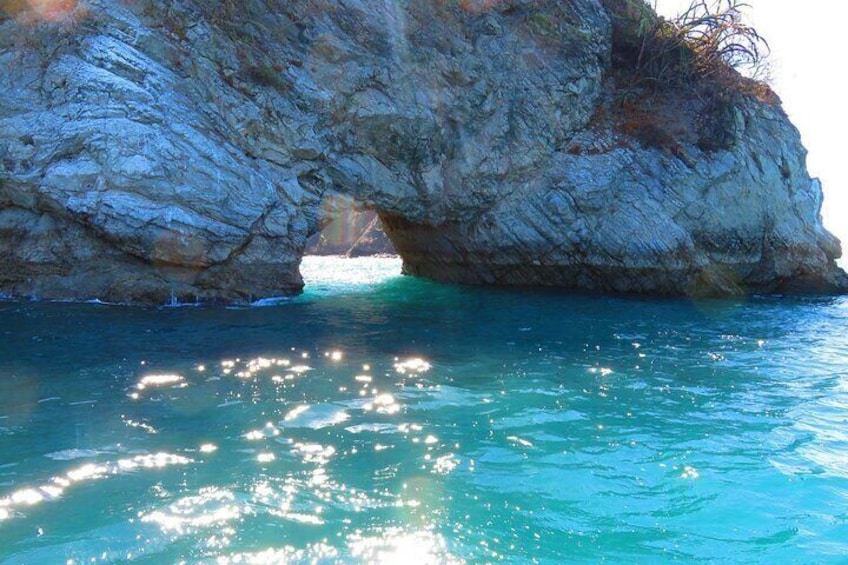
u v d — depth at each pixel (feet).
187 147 41.32
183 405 20.65
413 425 19.53
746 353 32.91
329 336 33.30
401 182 54.39
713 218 63.62
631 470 16.74
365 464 16.35
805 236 68.74
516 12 59.26
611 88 67.67
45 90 40.37
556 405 22.29
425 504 14.25
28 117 39.34
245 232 42.19
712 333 39.14
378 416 20.27
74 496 13.99
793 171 70.54
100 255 39.52
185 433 18.10
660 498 15.15
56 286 39.83
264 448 17.16
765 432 20.10
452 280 69.62
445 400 22.33
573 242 61.21
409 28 52.54
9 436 17.44
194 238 39.78
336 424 19.34
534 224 61.46
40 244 39.19
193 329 33.24
